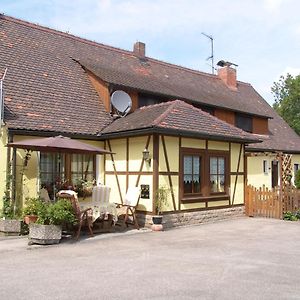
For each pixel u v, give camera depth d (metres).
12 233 10.67
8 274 6.89
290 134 25.17
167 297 5.70
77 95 14.95
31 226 9.60
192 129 12.84
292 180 22.66
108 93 15.20
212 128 13.73
